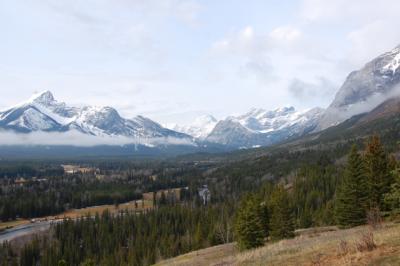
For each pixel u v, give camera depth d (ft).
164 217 526.57
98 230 505.66
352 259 72.13
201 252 217.56
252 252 115.34
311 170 519.60
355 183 189.26
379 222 125.18
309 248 94.79
